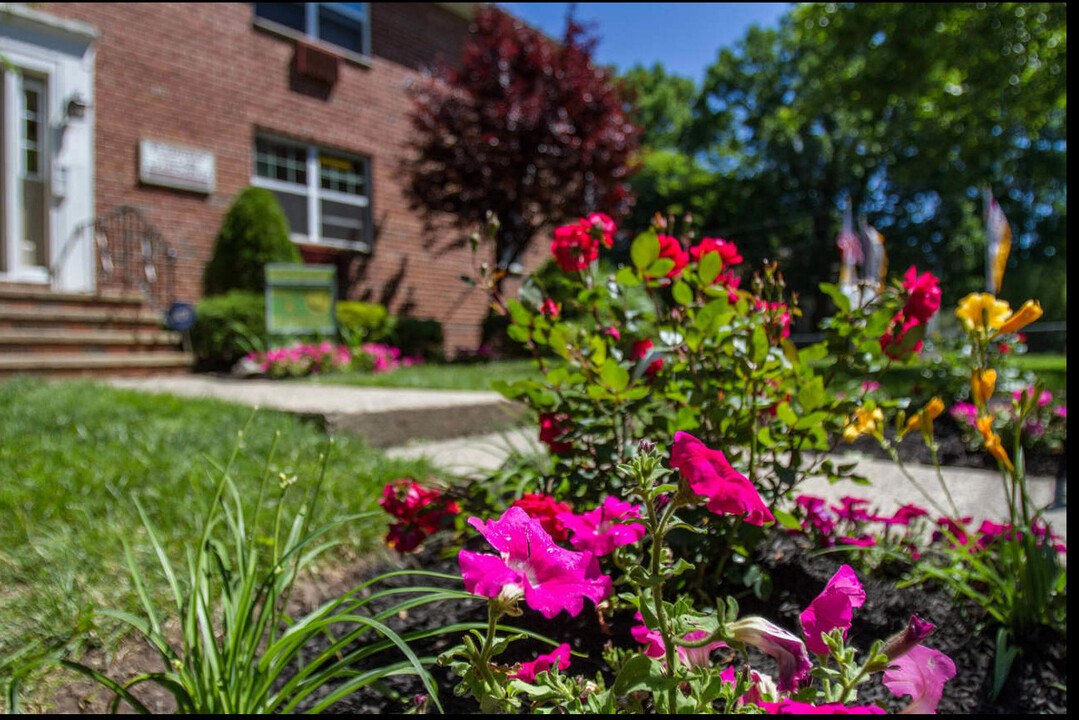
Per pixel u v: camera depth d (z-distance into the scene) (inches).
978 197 1032.2
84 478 94.7
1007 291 983.0
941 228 1055.0
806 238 986.7
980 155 640.4
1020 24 555.5
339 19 419.2
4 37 272.5
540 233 508.4
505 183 382.3
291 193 394.6
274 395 173.5
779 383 67.7
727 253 72.4
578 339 69.1
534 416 86.2
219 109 347.9
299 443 123.6
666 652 32.0
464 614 64.4
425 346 399.9
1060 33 552.4
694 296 74.5
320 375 279.9
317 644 61.9
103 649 56.8
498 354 410.0
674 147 1338.6
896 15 584.1
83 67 295.3
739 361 64.3
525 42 417.1
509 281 479.8
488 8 424.8
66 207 288.5
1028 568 61.5
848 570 33.1
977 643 60.1
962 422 172.1
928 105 690.2
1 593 63.4
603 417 70.3
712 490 30.6
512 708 34.2
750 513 31.5
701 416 64.1
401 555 79.8
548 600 30.0
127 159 310.7
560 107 399.5
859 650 56.6
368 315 361.4
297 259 349.4
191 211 335.0
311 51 387.9
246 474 101.7
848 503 80.1
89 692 52.2
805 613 33.4
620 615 59.8
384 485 101.7
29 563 68.7
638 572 32.0
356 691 54.3
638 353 71.0
